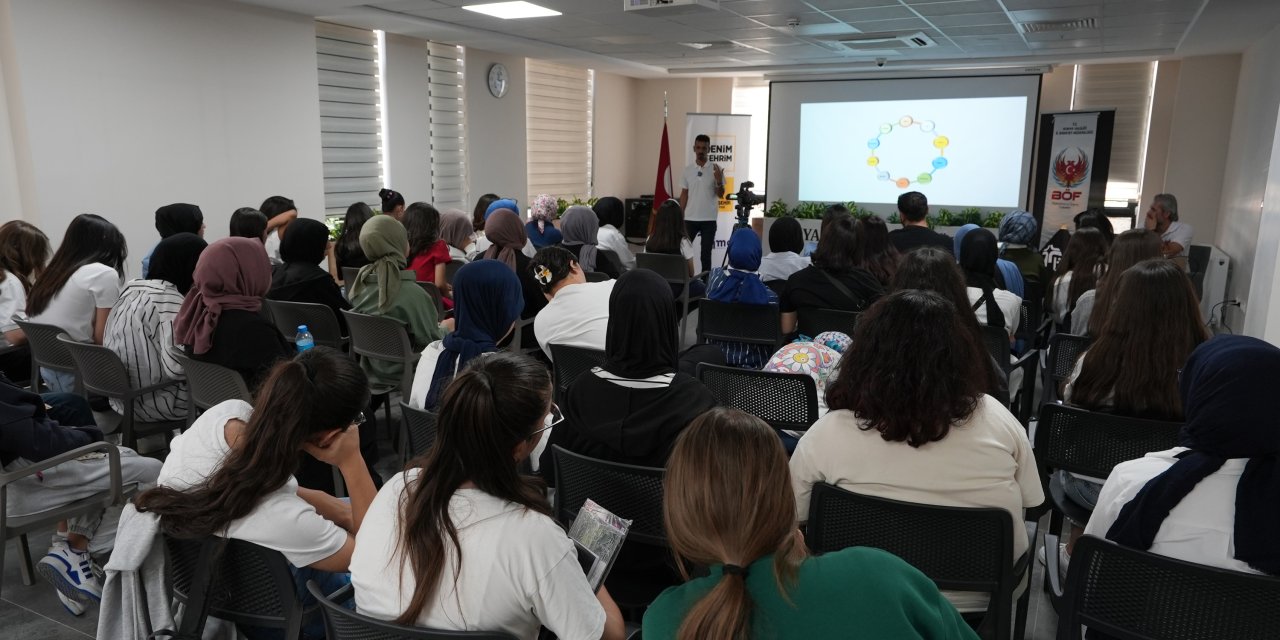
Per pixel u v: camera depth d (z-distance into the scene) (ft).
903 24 22.57
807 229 34.53
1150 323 6.59
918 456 5.02
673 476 3.25
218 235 20.51
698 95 39.24
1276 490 4.19
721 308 12.57
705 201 32.17
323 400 5.07
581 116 36.09
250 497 4.80
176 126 19.13
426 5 20.54
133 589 5.02
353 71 24.39
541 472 6.66
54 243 16.92
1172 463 4.90
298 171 22.47
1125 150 31.55
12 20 15.80
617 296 6.07
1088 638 5.00
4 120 16.31
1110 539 4.79
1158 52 27.27
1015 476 5.28
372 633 4.08
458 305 8.25
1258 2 18.19
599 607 4.17
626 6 18.28
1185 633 4.39
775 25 23.03
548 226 18.52
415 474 4.40
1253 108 23.34
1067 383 7.75
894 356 4.91
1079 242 13.39
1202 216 28.86
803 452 5.39
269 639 5.41
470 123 29.12
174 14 18.78
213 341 8.88
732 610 2.91
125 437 9.75
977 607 5.32
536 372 4.34
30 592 8.43
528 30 24.48
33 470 7.00
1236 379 4.24
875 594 2.90
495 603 3.95
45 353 10.59
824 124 34.58
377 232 11.05
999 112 31.35
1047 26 22.36
